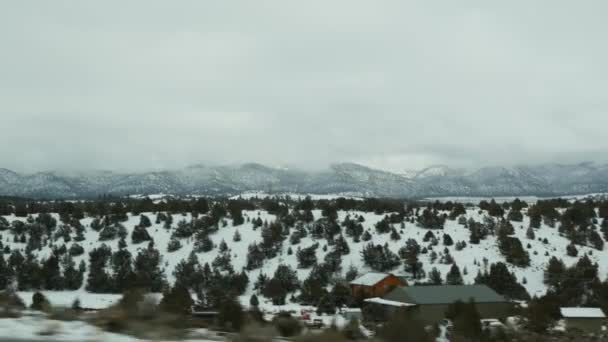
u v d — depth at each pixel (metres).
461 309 27.59
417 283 102.94
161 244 134.88
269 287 87.44
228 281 100.50
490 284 95.88
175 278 105.88
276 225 135.62
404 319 10.16
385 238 136.00
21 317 9.58
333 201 179.75
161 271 110.56
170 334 9.18
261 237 137.88
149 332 9.05
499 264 98.06
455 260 121.00
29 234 137.38
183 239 138.62
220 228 147.38
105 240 137.50
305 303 82.06
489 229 140.25
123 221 153.88
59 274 103.50
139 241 135.25
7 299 10.14
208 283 97.69
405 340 10.01
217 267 116.31
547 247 129.25
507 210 176.25
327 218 142.50
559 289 94.06
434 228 144.25
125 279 96.31
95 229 145.62
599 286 76.56
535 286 104.94
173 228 145.75
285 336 10.45
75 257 124.62
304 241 136.25
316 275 107.19
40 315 9.74
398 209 166.12
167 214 156.62
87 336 8.51
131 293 9.93
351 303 74.12
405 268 115.69
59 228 141.12
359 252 126.56
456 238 136.00
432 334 10.28
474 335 16.36
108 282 99.12
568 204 175.12
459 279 103.44
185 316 10.20
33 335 8.34
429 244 130.38
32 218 147.62
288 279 101.81
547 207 159.12
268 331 9.71
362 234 136.12
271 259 125.56
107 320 9.26
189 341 8.98
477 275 104.50
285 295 90.81
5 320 9.21
